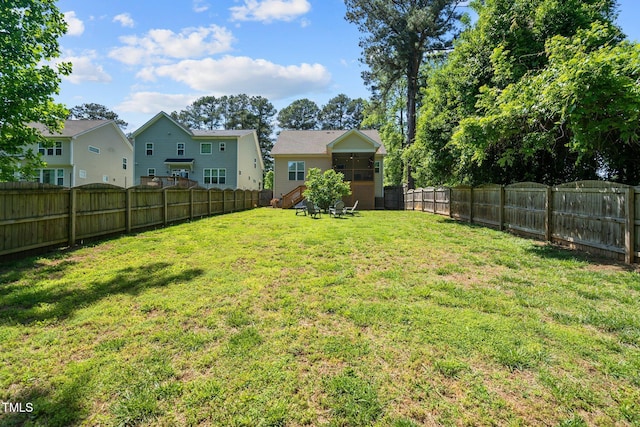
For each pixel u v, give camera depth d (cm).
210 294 380
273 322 303
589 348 249
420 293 379
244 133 2600
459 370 222
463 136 765
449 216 1327
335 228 950
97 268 499
